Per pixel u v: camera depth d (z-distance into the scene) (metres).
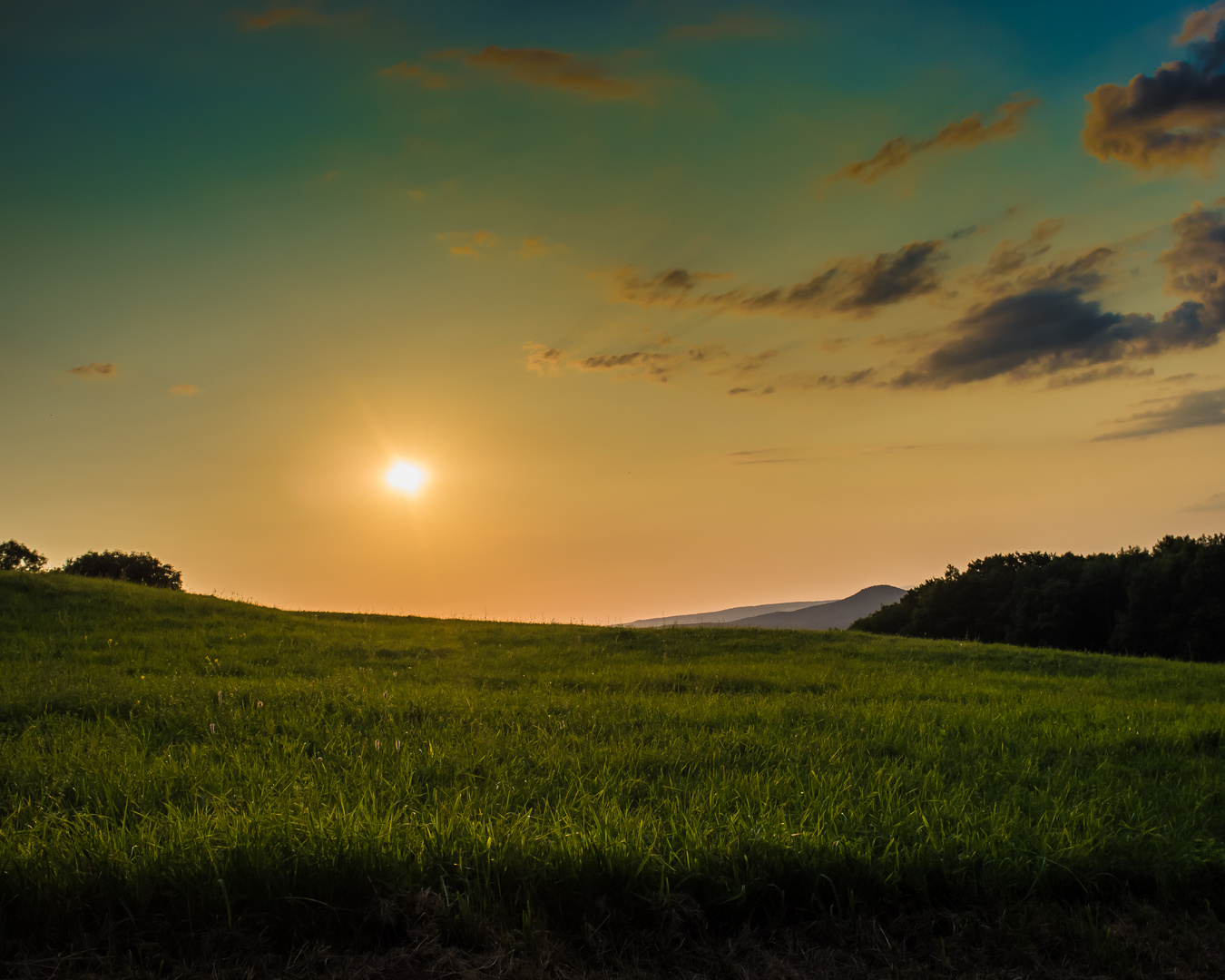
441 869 3.87
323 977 3.27
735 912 3.83
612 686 13.06
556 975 3.34
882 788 5.74
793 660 17.98
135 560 54.69
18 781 5.66
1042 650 20.45
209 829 4.25
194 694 9.58
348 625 21.89
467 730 8.12
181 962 3.35
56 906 3.54
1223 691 14.62
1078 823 5.04
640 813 4.83
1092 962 3.59
